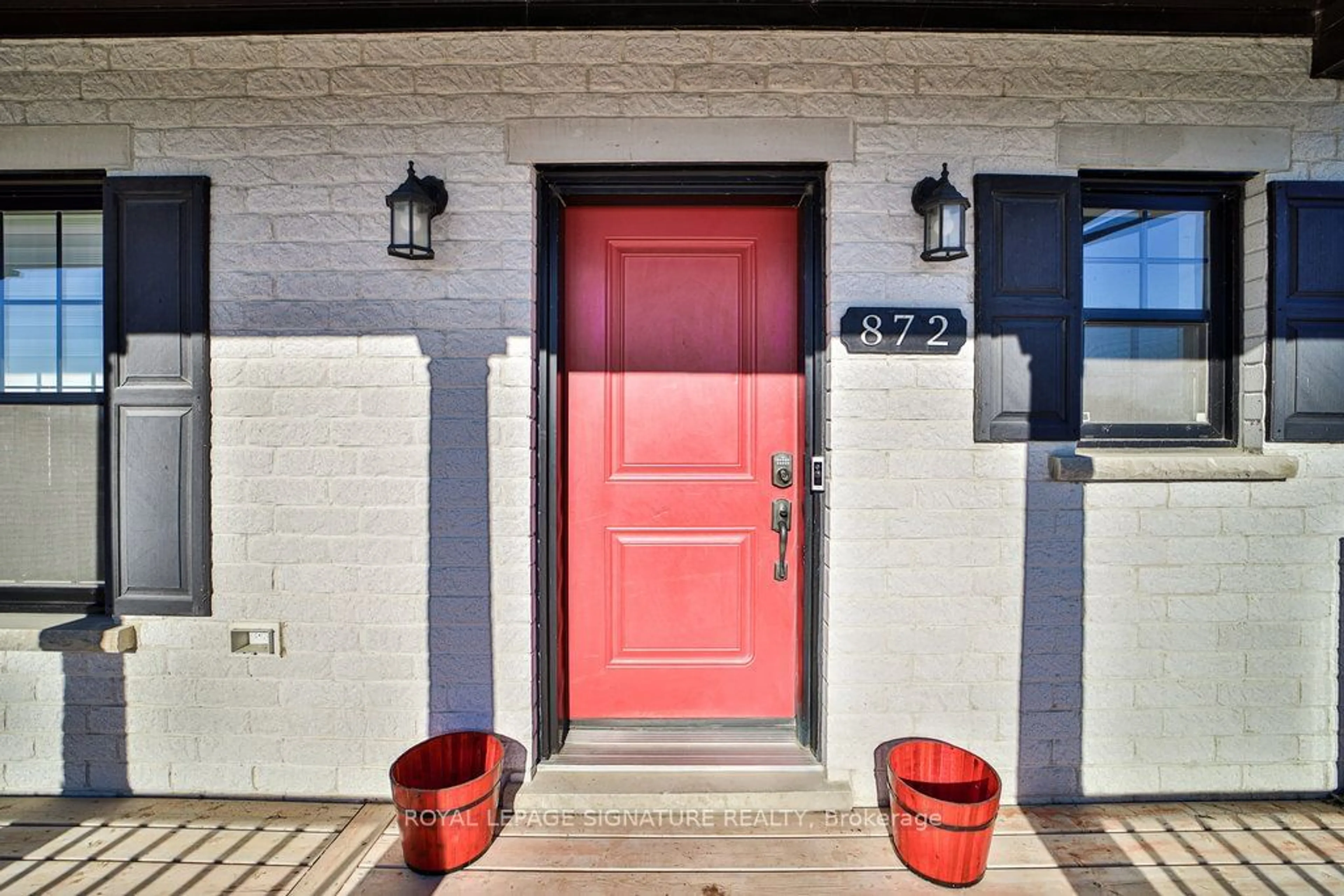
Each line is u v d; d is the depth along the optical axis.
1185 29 2.18
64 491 2.39
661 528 2.45
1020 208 2.21
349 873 1.92
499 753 2.12
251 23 2.16
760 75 2.20
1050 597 2.25
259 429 2.23
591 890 1.86
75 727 2.28
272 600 2.24
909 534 2.23
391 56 2.21
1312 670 2.29
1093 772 2.28
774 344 2.43
